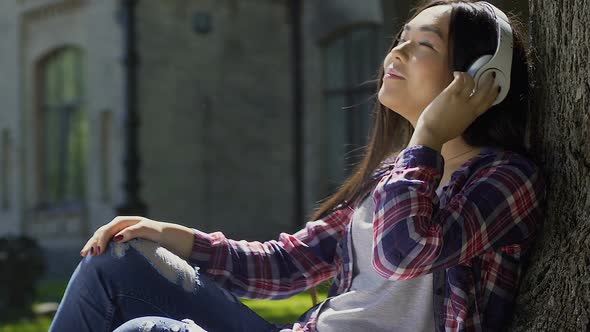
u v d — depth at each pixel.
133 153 14.59
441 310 2.62
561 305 2.55
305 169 16.30
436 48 2.72
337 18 15.70
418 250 2.47
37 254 10.68
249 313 2.94
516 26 2.91
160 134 15.47
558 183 2.67
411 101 2.78
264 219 16.34
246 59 16.30
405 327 2.67
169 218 15.47
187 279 2.82
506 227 2.59
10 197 18.33
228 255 3.09
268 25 16.44
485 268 2.64
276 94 16.44
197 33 15.86
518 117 2.79
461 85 2.59
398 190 2.50
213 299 2.86
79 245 16.69
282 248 3.16
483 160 2.68
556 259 2.60
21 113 18.05
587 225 2.56
